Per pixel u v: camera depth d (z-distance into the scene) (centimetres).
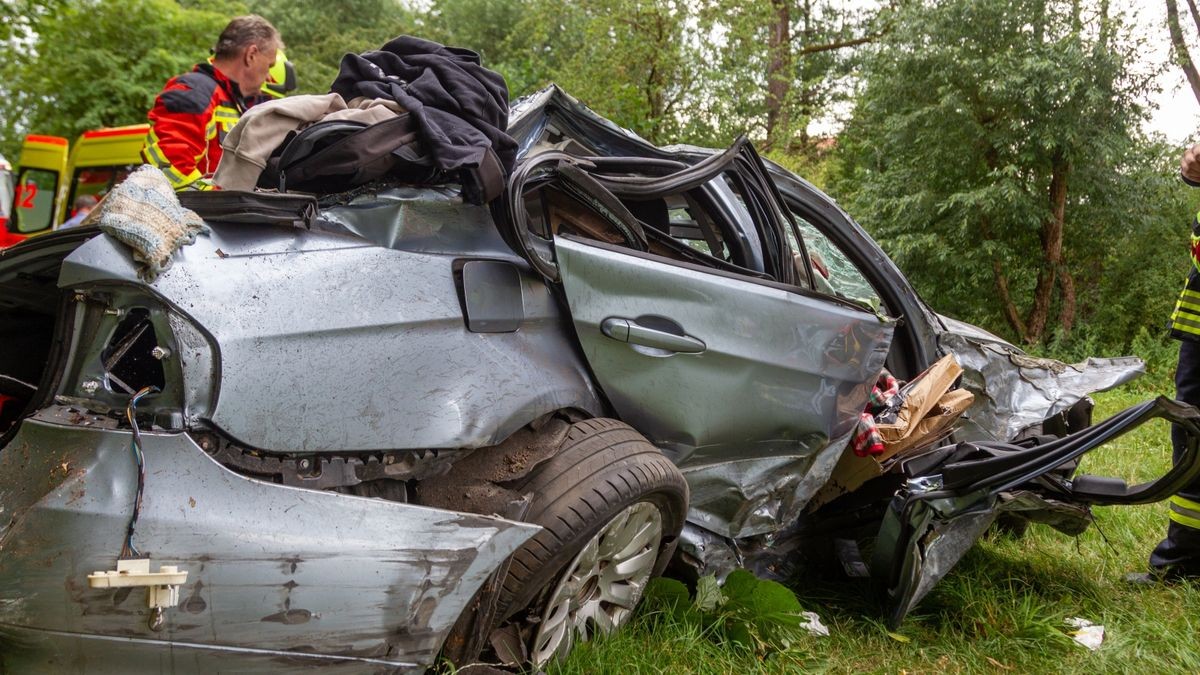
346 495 199
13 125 1641
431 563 199
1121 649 306
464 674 226
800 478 314
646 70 1118
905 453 348
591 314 263
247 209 210
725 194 337
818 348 307
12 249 221
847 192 1617
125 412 195
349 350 212
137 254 193
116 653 182
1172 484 313
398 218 238
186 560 182
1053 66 1131
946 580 351
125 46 1577
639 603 287
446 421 220
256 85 385
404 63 270
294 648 189
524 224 250
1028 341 1270
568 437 251
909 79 1262
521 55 1285
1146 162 1244
